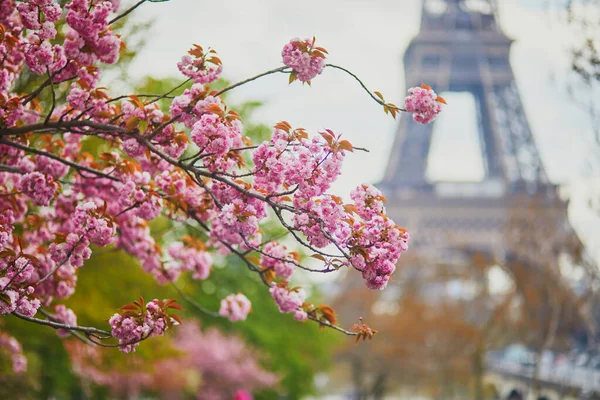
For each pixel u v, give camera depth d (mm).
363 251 4566
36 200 5957
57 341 12734
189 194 6426
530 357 33906
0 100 5355
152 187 6418
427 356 42219
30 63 5258
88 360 13570
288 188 5180
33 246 6578
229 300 7258
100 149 9625
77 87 5625
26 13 5137
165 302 4836
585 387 22875
